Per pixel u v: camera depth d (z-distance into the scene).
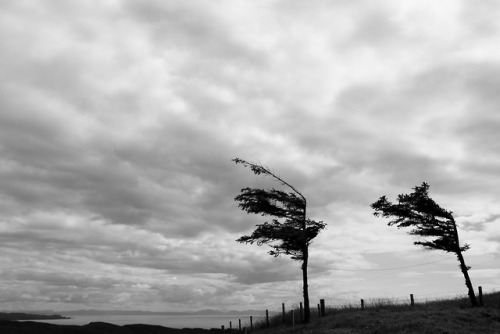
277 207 33.81
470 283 32.25
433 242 33.59
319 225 33.72
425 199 33.56
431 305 34.59
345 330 25.08
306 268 33.22
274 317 41.62
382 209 34.56
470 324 24.45
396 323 24.84
